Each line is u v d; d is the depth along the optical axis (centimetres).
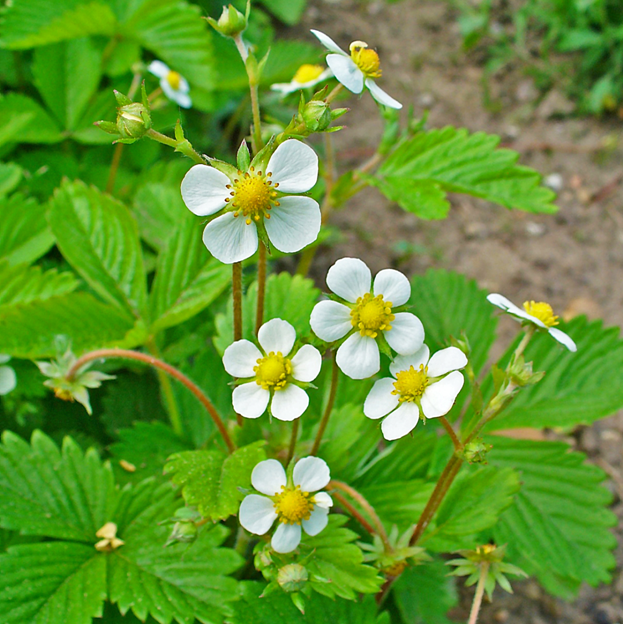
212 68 21
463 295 17
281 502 10
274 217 9
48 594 11
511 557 14
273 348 10
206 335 17
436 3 31
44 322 13
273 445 13
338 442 13
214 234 9
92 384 12
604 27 26
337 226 24
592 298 23
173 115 20
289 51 24
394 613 14
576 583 15
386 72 29
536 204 15
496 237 24
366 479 14
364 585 11
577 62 28
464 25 28
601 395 15
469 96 28
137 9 19
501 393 10
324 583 11
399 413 10
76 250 14
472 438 10
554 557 14
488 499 12
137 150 20
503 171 15
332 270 10
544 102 27
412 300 17
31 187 19
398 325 10
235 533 14
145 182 19
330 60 11
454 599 14
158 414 16
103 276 14
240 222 9
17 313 13
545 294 23
